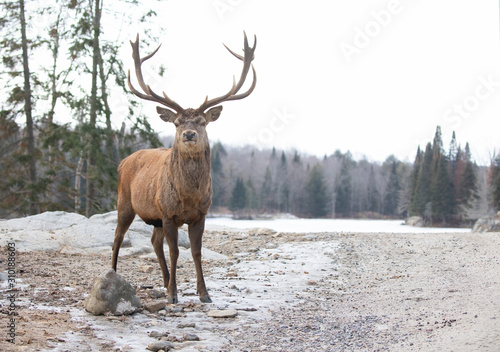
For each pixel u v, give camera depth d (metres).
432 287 8.13
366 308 6.91
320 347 5.16
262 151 105.25
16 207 23.88
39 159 23.70
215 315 6.28
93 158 22.20
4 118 23.14
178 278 8.88
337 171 91.25
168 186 6.92
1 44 22.78
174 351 4.93
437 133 65.31
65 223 11.84
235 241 13.09
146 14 22.33
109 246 10.88
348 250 11.66
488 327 5.36
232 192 71.12
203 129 6.88
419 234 13.84
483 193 55.34
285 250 11.81
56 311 5.98
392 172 90.50
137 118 22.36
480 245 11.84
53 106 23.97
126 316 6.09
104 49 22.06
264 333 5.65
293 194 85.25
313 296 7.72
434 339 5.20
